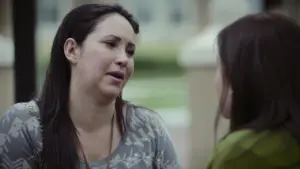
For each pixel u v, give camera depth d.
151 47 21.38
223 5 6.48
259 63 1.70
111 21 1.94
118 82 1.94
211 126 5.93
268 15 1.80
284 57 1.70
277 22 1.74
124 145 2.06
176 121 10.01
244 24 1.77
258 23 1.75
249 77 1.72
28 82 3.84
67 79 2.05
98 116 2.02
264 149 1.63
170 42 21.41
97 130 2.04
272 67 1.69
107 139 2.05
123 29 1.95
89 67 1.94
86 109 2.01
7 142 1.99
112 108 2.05
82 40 1.95
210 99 5.91
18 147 1.98
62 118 2.01
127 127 2.09
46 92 2.06
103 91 1.94
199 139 5.98
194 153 6.00
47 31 16.89
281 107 1.67
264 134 1.66
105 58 1.92
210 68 5.88
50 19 17.20
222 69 1.83
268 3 5.73
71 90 2.03
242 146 1.66
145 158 2.06
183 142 7.58
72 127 2.01
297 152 1.62
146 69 20.73
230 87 1.82
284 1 5.66
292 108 1.67
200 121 5.98
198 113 5.98
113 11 1.98
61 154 1.96
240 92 1.74
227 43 1.78
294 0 5.64
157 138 2.13
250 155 1.64
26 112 2.03
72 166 1.97
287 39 1.71
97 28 1.94
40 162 2.00
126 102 2.19
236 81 1.74
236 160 1.65
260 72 1.70
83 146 2.02
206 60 5.84
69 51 1.98
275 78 1.69
